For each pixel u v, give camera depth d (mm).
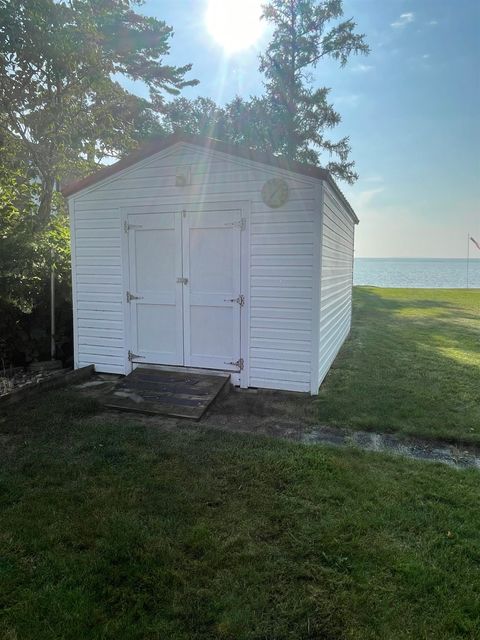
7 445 3428
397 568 2014
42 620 1717
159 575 1955
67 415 4098
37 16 6176
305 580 1945
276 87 15328
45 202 7730
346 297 8492
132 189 5242
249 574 1971
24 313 5805
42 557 2092
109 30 12055
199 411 4152
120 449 3320
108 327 5582
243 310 4910
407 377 5586
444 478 2916
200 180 4918
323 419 4078
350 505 2553
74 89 7641
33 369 5871
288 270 4691
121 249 5379
